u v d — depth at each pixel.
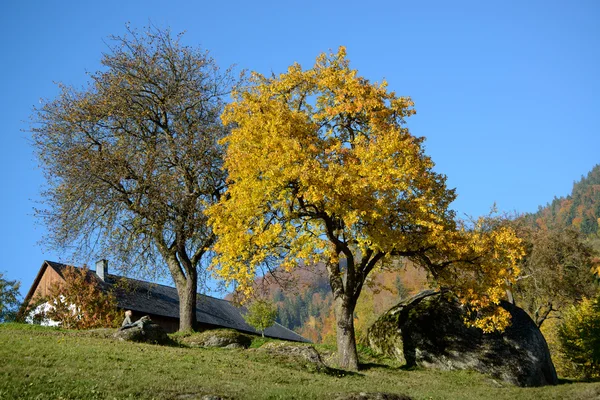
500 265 27.91
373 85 28.88
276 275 35.34
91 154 33.06
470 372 30.06
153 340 28.41
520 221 52.00
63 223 32.84
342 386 21.25
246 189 25.50
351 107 27.41
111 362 19.94
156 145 34.72
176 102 35.06
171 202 33.16
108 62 35.59
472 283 28.19
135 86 35.25
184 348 27.34
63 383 16.22
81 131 34.62
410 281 82.06
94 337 27.66
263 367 23.47
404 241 26.36
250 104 27.06
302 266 31.02
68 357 19.95
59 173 33.00
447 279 29.03
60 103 34.91
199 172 34.22
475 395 24.30
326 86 28.30
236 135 26.48
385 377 26.72
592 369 44.72
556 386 28.83
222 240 26.22
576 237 53.94
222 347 30.98
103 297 43.06
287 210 25.98
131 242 33.09
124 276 34.66
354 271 28.97
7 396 14.47
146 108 35.41
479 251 27.89
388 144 25.50
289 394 17.95
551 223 56.62
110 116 34.66
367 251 29.11
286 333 74.75
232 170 26.88
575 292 51.69
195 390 16.94
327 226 25.95
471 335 32.03
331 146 25.98
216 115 35.97
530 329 33.00
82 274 44.06
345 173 24.17
